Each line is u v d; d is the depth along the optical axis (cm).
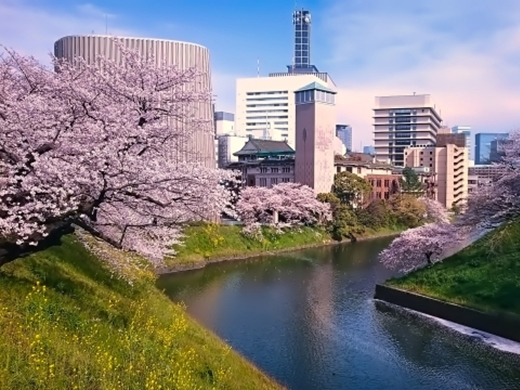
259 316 3031
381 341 2594
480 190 3522
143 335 1473
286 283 3997
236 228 5778
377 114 14700
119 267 1953
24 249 1272
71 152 1237
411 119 14300
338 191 7700
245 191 6431
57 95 1385
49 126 1253
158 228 1596
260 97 14925
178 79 1532
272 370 2198
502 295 2862
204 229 5175
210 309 3172
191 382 1294
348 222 6931
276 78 14812
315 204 6712
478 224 3422
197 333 1981
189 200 1398
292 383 2075
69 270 1814
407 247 3722
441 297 3097
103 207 1480
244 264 4859
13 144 1218
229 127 14962
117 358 1205
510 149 3325
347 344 2548
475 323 2780
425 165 11006
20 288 1385
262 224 6172
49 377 952
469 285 3106
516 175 3164
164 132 1434
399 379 2131
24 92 1428
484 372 2202
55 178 1188
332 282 4041
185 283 3928
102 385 1008
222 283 3969
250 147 8950
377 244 6412
